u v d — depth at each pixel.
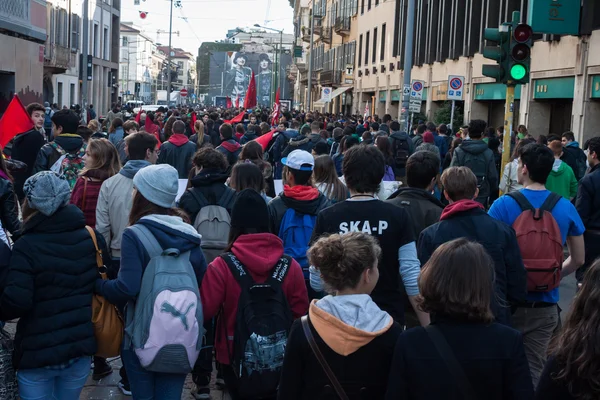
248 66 128.50
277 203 5.46
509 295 4.60
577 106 20.33
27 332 4.07
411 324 5.72
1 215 5.28
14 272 4.00
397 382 3.01
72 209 4.18
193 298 4.14
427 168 5.46
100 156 6.29
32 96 25.67
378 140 10.89
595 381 2.62
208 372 5.65
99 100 57.53
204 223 5.79
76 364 4.23
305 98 80.38
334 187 6.46
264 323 4.10
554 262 5.02
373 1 48.00
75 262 4.12
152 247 4.21
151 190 4.38
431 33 34.53
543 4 18.94
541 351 5.16
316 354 3.19
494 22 27.06
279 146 14.91
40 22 25.91
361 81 51.31
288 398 3.26
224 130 12.09
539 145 5.21
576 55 20.38
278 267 4.29
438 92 33.78
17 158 8.79
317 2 72.69
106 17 58.62
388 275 4.48
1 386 4.17
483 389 2.95
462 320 3.02
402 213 4.52
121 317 4.38
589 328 2.66
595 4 19.47
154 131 17.08
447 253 3.02
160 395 4.31
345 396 3.18
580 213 7.42
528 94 23.98
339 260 3.29
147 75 146.50
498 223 4.62
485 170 10.05
